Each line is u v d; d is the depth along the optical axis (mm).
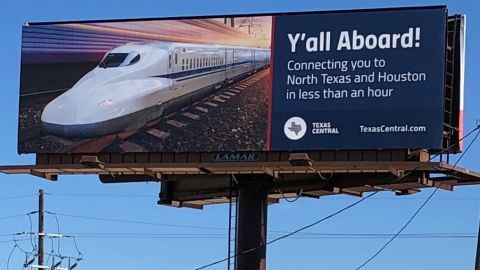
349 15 28500
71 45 30750
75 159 30016
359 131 27922
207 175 30219
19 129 30484
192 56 29828
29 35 30984
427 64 27828
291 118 28469
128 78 30172
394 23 28188
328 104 28250
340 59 28375
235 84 29219
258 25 29281
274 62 28906
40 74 30719
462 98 28344
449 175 28750
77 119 30219
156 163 29344
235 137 28891
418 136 27547
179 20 30141
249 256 29625
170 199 32250
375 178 29188
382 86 27984
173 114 29625
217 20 29812
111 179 31797
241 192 30000
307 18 28828
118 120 29984
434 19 27969
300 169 28250
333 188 29719
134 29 30469
